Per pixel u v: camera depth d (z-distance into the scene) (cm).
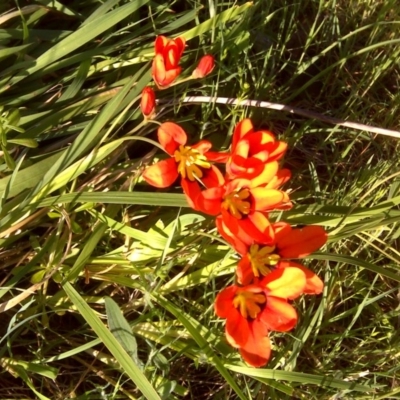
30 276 36
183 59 41
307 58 46
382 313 40
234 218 29
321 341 39
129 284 34
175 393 37
